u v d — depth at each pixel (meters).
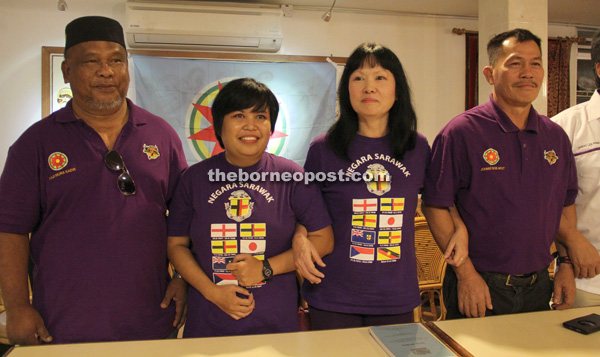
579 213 1.70
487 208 1.49
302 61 3.71
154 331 1.34
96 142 1.31
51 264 1.25
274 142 3.69
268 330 1.28
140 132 1.37
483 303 1.45
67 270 1.25
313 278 1.23
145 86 3.45
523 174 1.47
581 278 1.57
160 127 1.44
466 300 1.48
